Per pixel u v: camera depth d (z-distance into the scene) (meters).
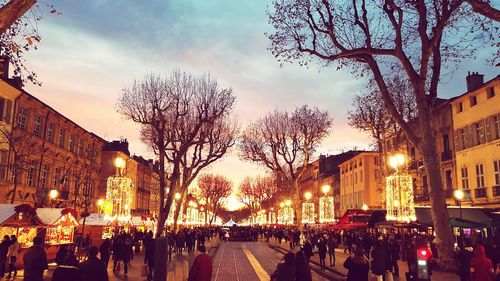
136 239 36.09
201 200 106.12
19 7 7.81
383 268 15.09
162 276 10.89
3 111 31.22
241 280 20.53
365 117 38.97
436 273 18.39
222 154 37.88
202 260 10.45
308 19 20.41
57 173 40.59
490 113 33.47
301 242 37.84
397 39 19.78
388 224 30.22
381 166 39.94
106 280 8.62
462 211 28.34
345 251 37.56
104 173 53.81
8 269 19.02
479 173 34.66
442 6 18.14
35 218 22.42
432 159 19.66
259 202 115.31
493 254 17.66
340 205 74.06
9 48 9.59
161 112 31.39
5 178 31.38
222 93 34.22
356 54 20.75
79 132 45.62
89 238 27.56
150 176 75.88
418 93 20.08
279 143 48.47
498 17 11.85
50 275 19.28
